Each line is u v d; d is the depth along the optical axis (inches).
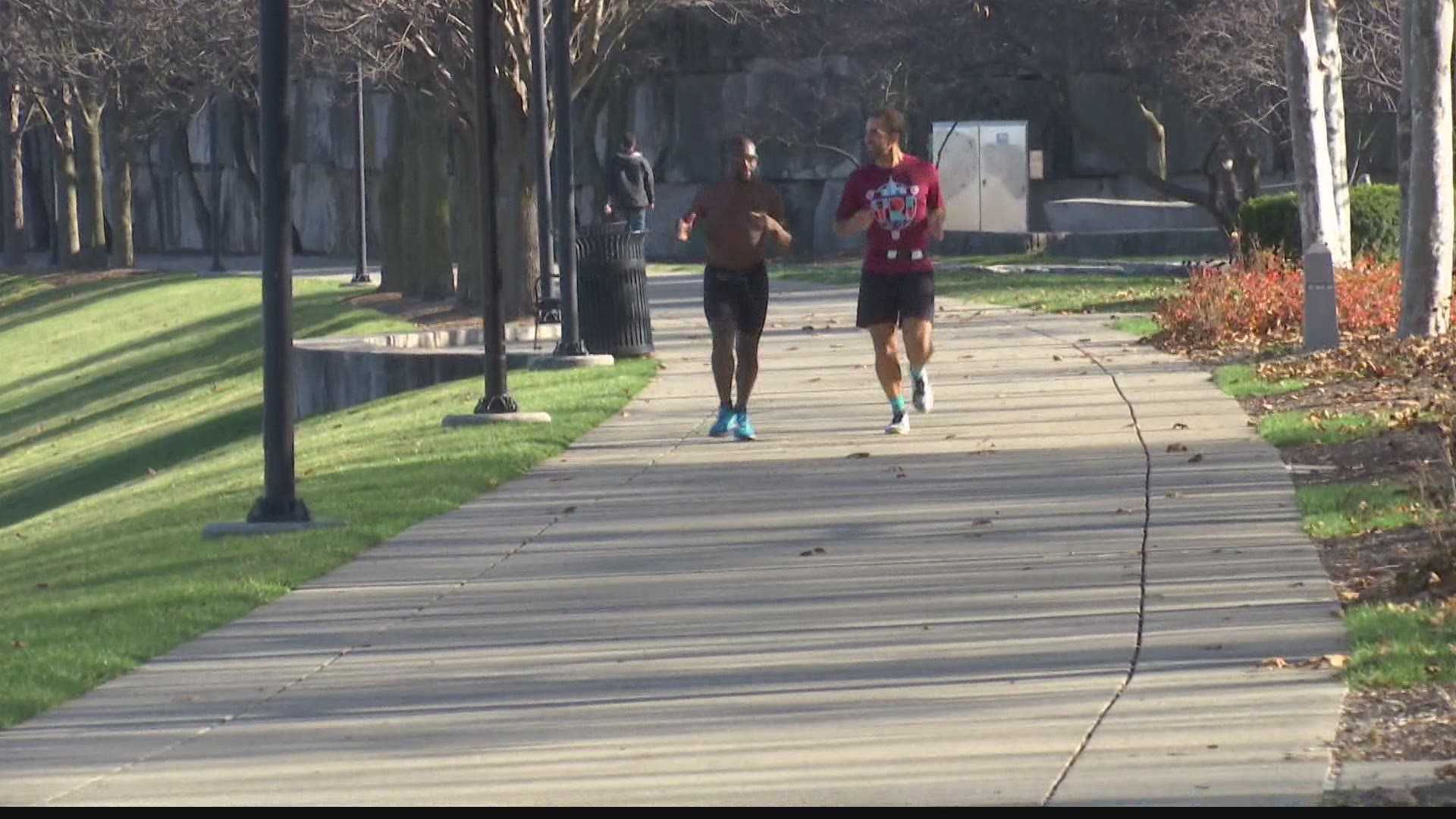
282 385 1838.1
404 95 5634.8
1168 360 2878.9
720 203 2185.0
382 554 1663.4
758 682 1155.3
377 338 4035.4
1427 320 2866.6
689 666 1208.8
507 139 4392.2
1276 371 2625.5
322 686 1213.7
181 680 1249.4
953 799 894.4
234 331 5792.3
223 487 2357.3
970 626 1263.5
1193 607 1275.8
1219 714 1016.9
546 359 3152.1
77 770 1042.1
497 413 2509.8
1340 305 3154.5
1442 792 855.7
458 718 1117.1
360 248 6599.4
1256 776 898.7
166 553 1744.6
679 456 2133.4
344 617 1414.9
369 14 4384.8
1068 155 7824.8
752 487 1895.9
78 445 4810.5
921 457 2016.5
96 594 1584.6
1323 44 3818.9
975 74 7135.8
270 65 1840.6
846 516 1707.7
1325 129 3644.2
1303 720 990.4
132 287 7372.1
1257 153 6737.2
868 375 2827.3
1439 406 2046.0
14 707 1173.7
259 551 1699.1
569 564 1569.9
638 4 4886.8
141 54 6811.0
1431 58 2834.6
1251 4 5654.5
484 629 1352.1
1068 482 1817.2
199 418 4554.6
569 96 3120.1
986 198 7465.6
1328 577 1346.0
